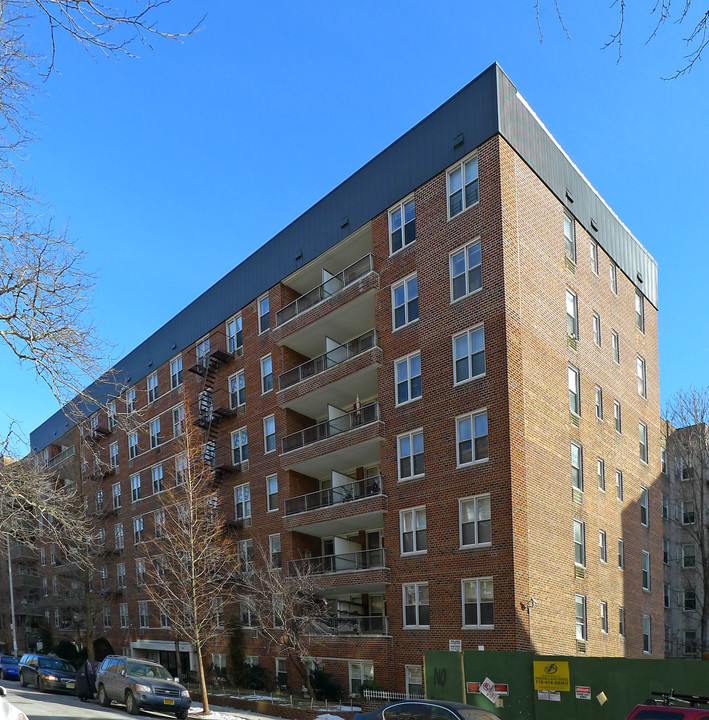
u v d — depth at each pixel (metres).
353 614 31.06
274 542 34.84
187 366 44.56
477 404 25.47
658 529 35.38
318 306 33.06
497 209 25.94
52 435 62.22
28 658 33.12
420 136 29.50
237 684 34.12
